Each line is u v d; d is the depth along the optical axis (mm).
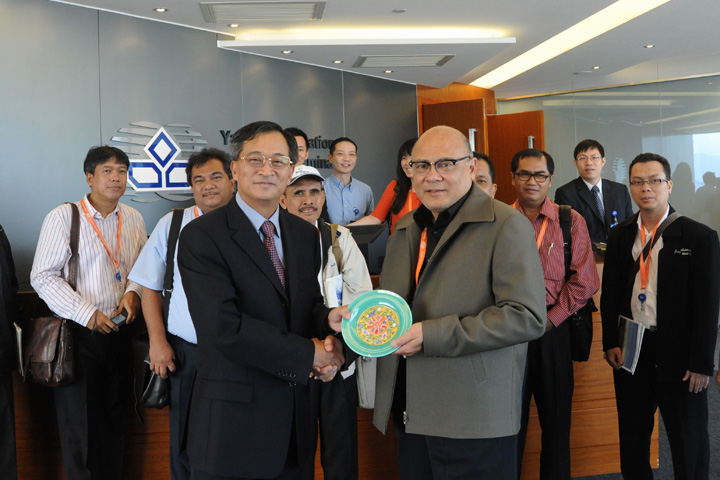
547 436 3061
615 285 3184
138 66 6070
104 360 3068
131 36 6016
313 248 2076
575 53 8242
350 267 2848
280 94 7371
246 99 7008
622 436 3117
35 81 5383
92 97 5738
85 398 3010
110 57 5867
